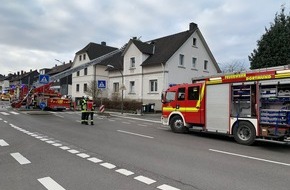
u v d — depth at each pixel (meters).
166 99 15.51
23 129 14.15
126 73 39.06
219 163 7.82
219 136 14.04
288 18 23.59
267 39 23.36
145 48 37.31
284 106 10.52
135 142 11.05
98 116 25.38
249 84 11.55
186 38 35.94
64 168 6.90
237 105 11.99
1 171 6.58
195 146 10.60
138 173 6.58
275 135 10.62
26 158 7.88
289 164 7.92
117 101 34.97
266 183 6.07
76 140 11.12
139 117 25.70
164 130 15.78
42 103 29.58
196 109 13.84
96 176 6.28
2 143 10.15
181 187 5.66
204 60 38.78
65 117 22.20
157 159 8.08
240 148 10.55
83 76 49.88
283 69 10.60
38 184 5.68
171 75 34.19
